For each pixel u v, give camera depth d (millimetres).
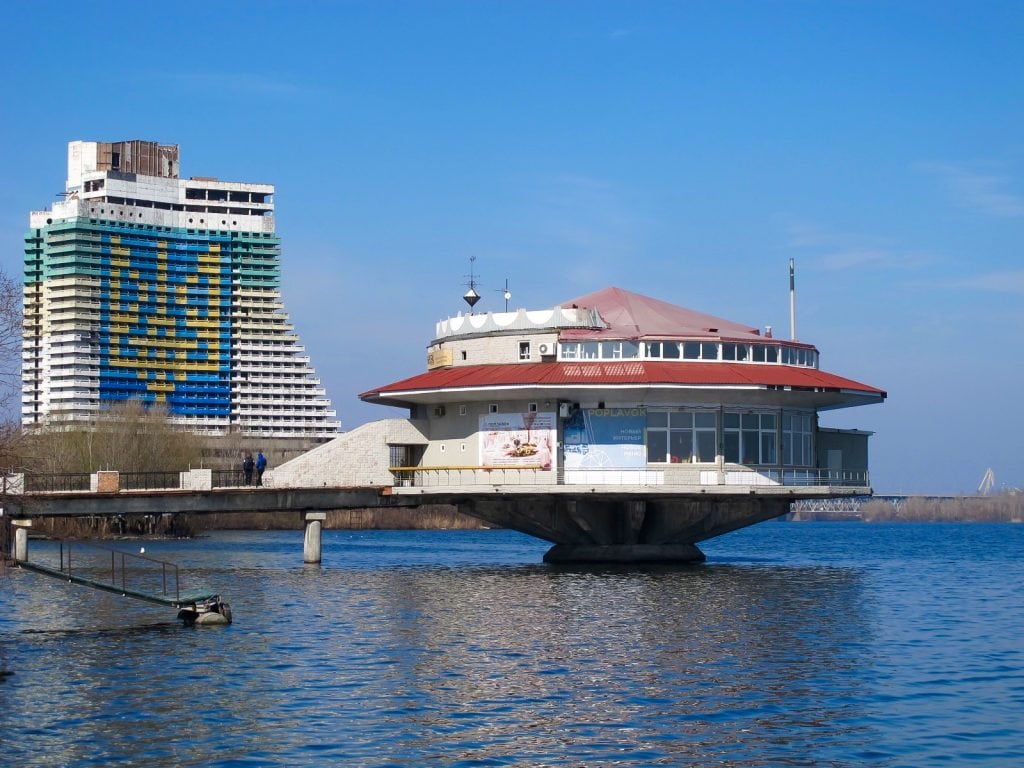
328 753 29703
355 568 82750
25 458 53250
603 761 29234
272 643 45438
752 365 79250
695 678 38312
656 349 78500
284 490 80188
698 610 54812
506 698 35469
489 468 76625
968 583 74625
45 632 48688
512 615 53000
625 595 61156
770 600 59281
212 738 31016
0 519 52938
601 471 76438
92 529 139000
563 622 50656
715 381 73688
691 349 78688
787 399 78188
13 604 58594
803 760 29328
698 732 31703
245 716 33250
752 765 28922
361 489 80500
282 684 37500
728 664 40750
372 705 34594
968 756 29688
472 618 52062
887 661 41625
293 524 196250
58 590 65062
